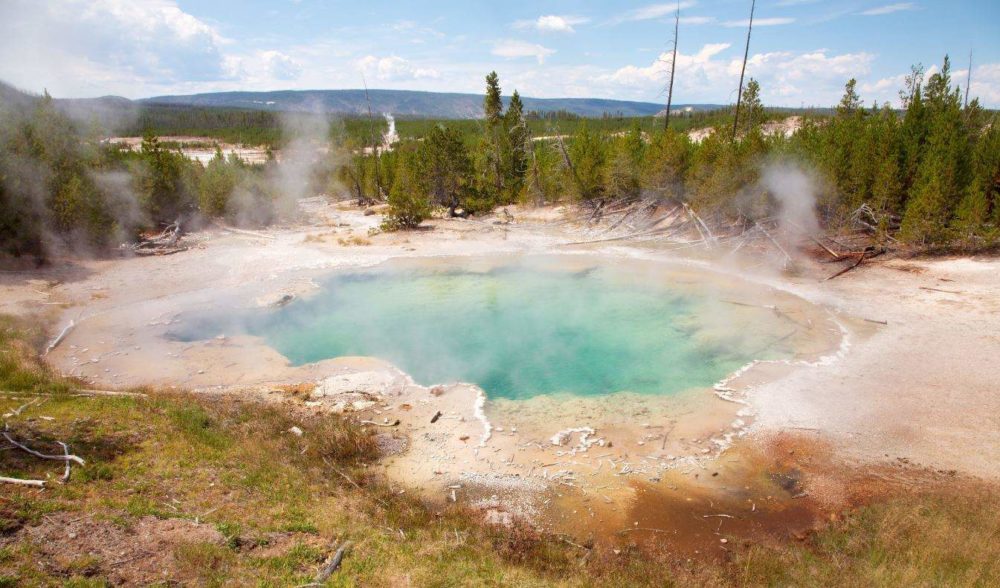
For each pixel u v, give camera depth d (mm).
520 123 38156
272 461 8742
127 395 10625
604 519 8000
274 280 20625
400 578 6207
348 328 15922
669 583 6586
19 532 5793
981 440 9312
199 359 13555
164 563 5828
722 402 11180
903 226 19984
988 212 19453
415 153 39969
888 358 12531
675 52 34156
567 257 23953
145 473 7613
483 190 36125
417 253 24891
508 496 8500
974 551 6688
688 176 26828
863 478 8609
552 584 6484
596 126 70625
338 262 23328
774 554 7098
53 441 7988
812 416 10406
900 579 6336
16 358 11922
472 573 6480
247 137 85062
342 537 6895
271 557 6277
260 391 11836
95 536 6016
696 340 14430
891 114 21297
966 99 31281
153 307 17312
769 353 13344
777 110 55469
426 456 9539
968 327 13805
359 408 11172
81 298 17750
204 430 9398
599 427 10398
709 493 8500
